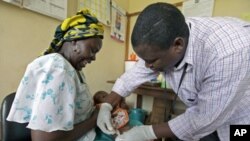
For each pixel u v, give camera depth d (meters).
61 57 0.72
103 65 1.88
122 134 0.86
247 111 0.76
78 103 0.78
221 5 1.63
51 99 0.63
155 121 1.63
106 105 0.95
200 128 0.69
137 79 1.05
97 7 1.69
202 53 0.68
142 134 0.83
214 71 0.63
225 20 0.72
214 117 0.65
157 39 0.58
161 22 0.58
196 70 0.72
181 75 0.77
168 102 1.60
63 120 0.66
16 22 1.12
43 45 1.30
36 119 0.61
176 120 0.80
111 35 1.92
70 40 0.75
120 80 1.08
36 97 0.65
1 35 1.06
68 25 0.75
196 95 0.80
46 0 1.25
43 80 0.65
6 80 1.11
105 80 1.93
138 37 0.60
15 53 1.14
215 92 0.64
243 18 1.52
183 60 0.72
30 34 1.21
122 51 2.17
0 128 0.79
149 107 2.03
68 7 1.42
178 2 1.87
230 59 0.60
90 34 0.76
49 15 1.28
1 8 1.04
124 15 2.14
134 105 2.14
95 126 0.87
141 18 0.61
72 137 0.73
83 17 0.78
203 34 0.69
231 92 0.61
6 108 0.75
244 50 0.60
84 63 0.81
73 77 0.72
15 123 0.75
